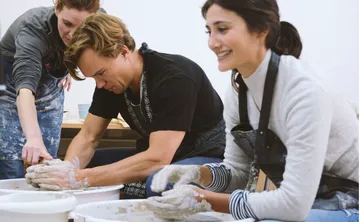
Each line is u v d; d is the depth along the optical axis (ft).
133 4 11.44
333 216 4.08
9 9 11.00
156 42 11.57
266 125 4.21
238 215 4.13
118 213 5.01
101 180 5.75
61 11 6.31
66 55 5.81
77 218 4.30
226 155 5.13
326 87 3.97
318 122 3.83
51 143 7.93
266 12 4.03
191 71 6.12
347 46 10.26
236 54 4.09
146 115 6.33
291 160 3.91
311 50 10.37
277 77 4.11
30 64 6.56
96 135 6.97
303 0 10.41
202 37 11.46
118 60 5.85
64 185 5.62
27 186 6.17
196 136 6.46
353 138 4.25
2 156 7.28
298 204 3.83
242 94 4.58
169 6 11.46
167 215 4.42
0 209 4.28
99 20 5.74
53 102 7.77
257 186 4.43
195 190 4.34
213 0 4.10
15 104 7.18
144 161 5.82
